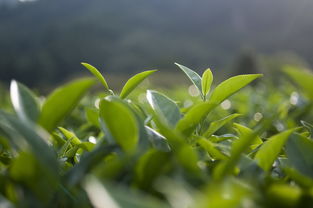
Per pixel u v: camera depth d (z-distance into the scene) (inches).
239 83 14.1
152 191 8.9
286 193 7.8
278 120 23.1
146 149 9.9
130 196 6.2
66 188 9.4
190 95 45.6
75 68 780.6
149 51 859.4
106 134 11.0
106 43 873.5
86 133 21.1
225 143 14.7
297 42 781.9
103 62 823.1
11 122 8.6
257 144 13.6
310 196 7.7
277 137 10.8
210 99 14.3
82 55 808.9
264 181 9.1
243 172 10.4
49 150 8.7
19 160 8.4
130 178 9.0
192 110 12.2
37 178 8.6
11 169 8.6
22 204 8.4
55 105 9.8
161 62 805.2
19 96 9.9
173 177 9.0
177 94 49.4
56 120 9.9
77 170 9.5
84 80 9.6
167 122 13.2
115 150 9.8
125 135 9.6
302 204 7.8
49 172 8.3
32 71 638.5
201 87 15.9
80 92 9.7
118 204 6.0
